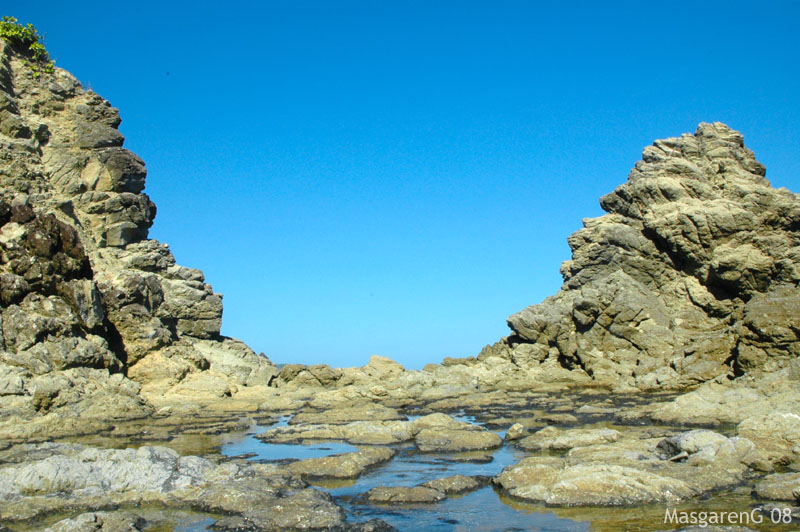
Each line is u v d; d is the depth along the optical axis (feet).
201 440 91.91
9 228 124.77
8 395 102.47
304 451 82.79
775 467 65.87
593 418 107.65
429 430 91.25
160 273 185.78
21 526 51.47
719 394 107.34
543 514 53.78
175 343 154.20
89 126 182.91
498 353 190.90
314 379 171.73
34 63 187.01
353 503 58.08
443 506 56.75
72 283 127.65
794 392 99.50
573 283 187.93
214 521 52.90
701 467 64.44
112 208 178.09
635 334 165.17
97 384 118.01
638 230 180.55
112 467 62.34
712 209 166.40
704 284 166.81
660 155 188.55
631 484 57.62
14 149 161.79
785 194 168.55
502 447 83.97
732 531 46.37
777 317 125.80
